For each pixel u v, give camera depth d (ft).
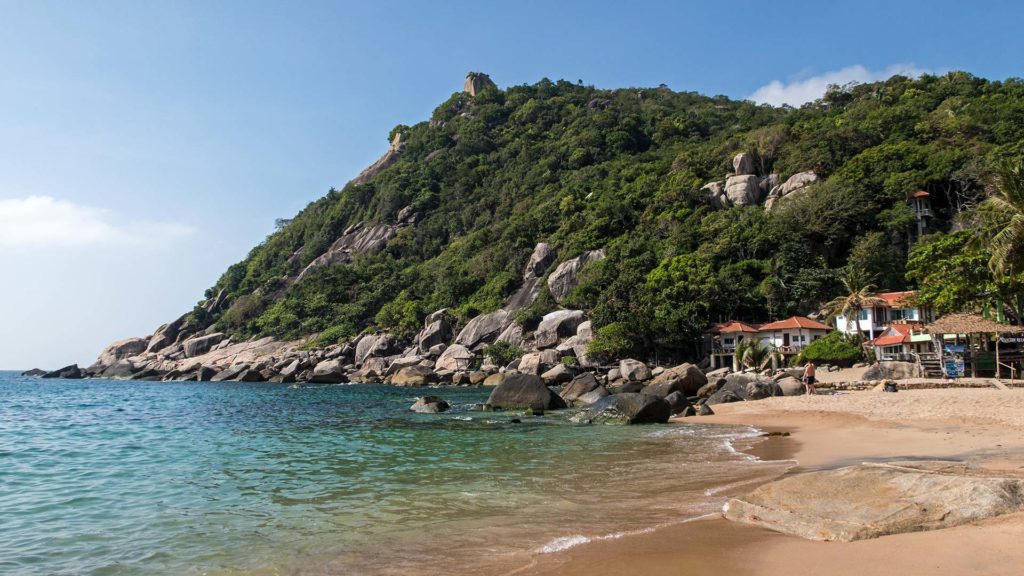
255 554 26.09
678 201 272.10
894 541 22.07
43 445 63.21
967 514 23.73
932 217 228.63
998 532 21.47
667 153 364.38
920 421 60.75
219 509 34.45
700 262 222.69
